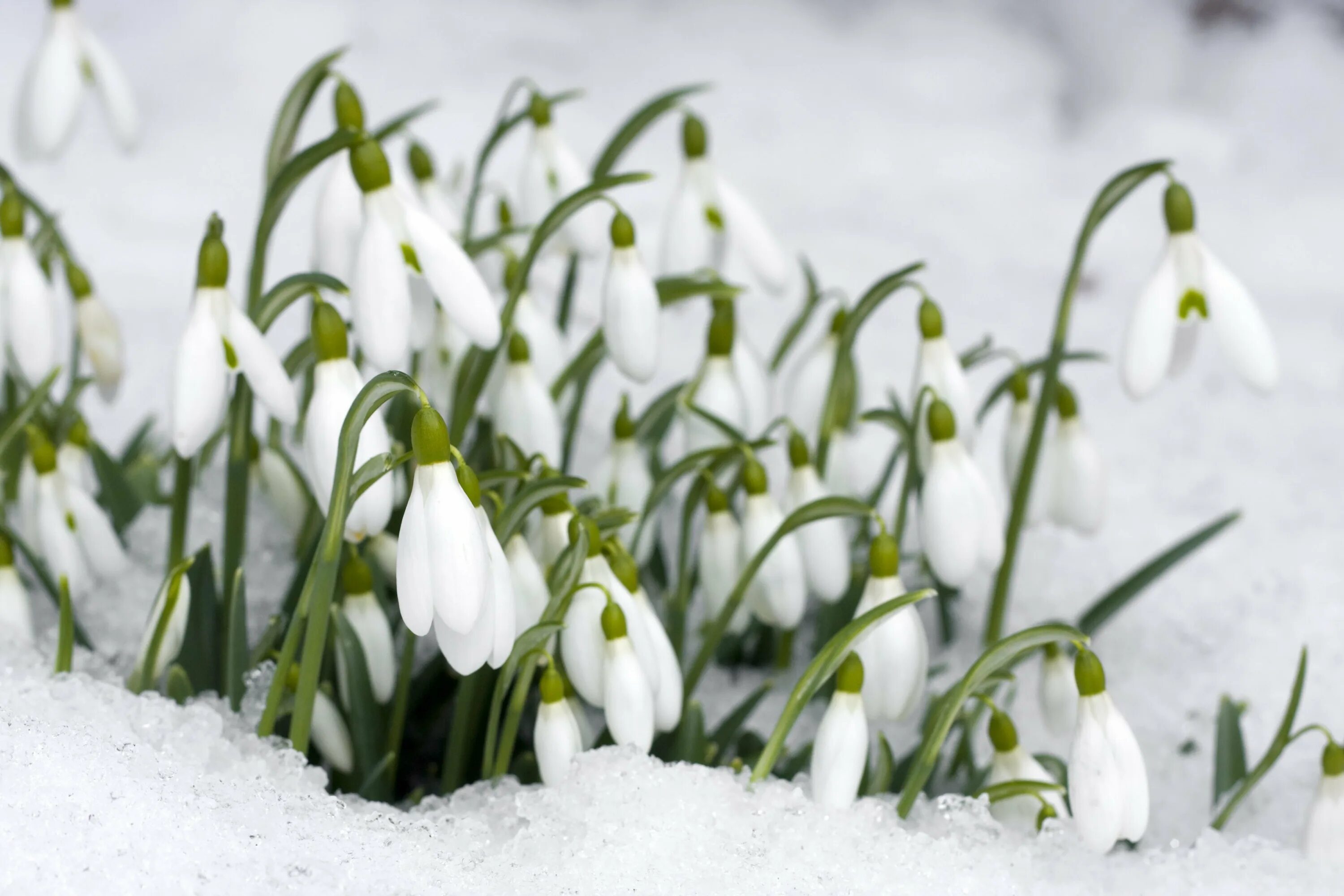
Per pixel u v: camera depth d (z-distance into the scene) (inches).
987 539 28.5
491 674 28.6
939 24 75.2
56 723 27.4
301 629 27.5
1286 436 38.4
